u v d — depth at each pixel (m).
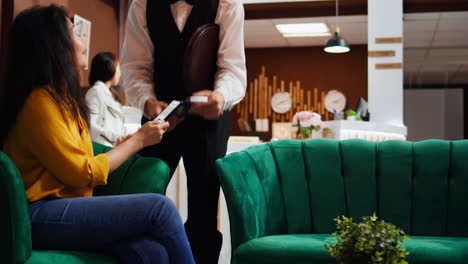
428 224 2.44
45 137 1.61
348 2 8.36
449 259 1.93
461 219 2.41
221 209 3.23
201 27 2.06
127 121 4.26
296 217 2.48
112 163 1.73
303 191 2.52
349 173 2.55
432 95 14.85
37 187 1.64
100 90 3.34
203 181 2.16
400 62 7.20
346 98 10.45
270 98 10.79
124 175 1.99
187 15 2.14
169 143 2.16
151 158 2.04
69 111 1.70
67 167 1.61
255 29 9.56
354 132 5.38
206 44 2.08
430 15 8.65
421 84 15.30
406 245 2.01
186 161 2.17
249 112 10.83
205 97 1.97
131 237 1.60
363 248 1.35
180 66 2.14
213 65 2.16
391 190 2.50
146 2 2.18
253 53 10.92
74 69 1.78
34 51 1.68
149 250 1.55
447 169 2.48
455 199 2.43
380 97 7.23
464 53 11.48
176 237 1.59
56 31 1.74
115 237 1.58
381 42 7.27
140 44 2.22
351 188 2.53
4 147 1.69
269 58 10.86
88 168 1.64
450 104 14.76
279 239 2.12
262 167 2.44
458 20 8.95
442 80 14.66
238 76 2.16
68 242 1.60
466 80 14.60
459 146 2.51
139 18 2.20
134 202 1.59
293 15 8.70
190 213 2.21
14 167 1.48
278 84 10.79
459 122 14.67
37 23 1.72
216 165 2.15
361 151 2.58
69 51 1.76
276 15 8.77
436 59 12.11
